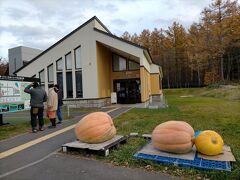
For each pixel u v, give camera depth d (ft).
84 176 14.62
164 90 177.78
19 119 43.16
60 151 19.80
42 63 67.31
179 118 36.40
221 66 153.17
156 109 51.37
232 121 33.27
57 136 25.76
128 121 34.01
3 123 35.94
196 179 13.87
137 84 73.41
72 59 64.44
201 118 36.32
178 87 207.51
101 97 64.80
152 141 19.02
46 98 30.60
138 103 70.64
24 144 22.65
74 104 63.41
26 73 68.33
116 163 16.66
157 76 97.04
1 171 15.69
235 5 142.72
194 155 16.88
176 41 203.62
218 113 42.93
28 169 15.96
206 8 149.79
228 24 142.00
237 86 111.75
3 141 24.27
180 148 16.93
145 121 33.14
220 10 145.79
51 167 16.22
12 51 95.66
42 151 20.02
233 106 57.31
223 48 149.18
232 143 20.94
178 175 14.46
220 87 127.34
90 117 20.65
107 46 64.85
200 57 156.35
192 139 17.39
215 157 16.43
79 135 20.18
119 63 75.31
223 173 14.03
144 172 15.07
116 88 75.41
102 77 66.49
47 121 37.52
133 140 22.56
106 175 14.73
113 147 19.88
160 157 16.67
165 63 207.62
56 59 66.13
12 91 35.47
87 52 62.85
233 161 15.76
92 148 18.24
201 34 156.97
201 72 194.59
